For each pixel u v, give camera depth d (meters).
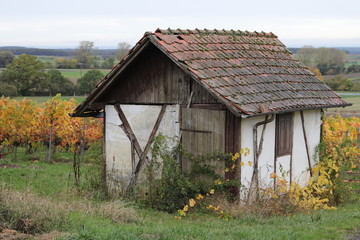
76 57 98.31
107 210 10.58
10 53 89.12
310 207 13.32
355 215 11.61
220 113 12.30
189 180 12.59
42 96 61.94
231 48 14.54
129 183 13.86
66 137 24.89
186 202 12.39
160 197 12.49
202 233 8.98
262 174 13.28
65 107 24.30
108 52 123.56
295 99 13.95
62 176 17.44
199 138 12.66
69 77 72.19
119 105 14.10
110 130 14.33
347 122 22.86
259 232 9.27
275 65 15.38
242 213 11.55
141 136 13.74
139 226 9.52
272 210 12.00
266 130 13.43
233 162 12.19
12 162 22.39
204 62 12.78
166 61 13.16
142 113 13.69
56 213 9.15
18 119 22.80
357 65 86.44
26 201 9.47
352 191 17.48
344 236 9.48
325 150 16.62
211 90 11.64
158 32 13.07
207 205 12.25
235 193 12.32
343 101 16.30
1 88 59.16
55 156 24.81
